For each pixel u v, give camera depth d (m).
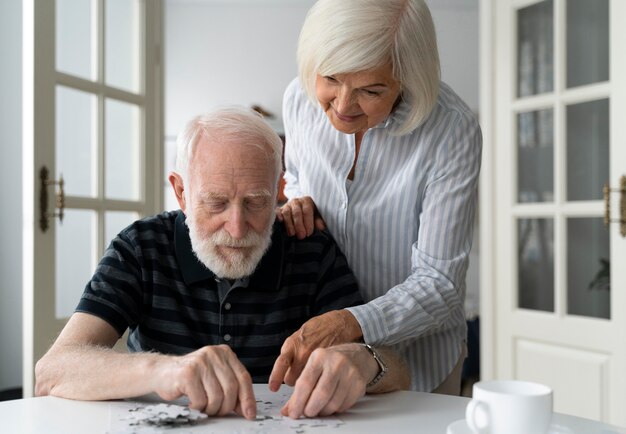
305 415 1.12
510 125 3.24
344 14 1.34
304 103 1.70
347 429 1.07
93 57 2.84
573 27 3.00
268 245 1.49
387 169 1.58
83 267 2.80
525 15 3.19
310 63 1.40
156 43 3.16
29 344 2.59
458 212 1.51
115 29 2.96
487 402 0.90
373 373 1.24
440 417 1.14
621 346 2.81
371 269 1.66
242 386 1.12
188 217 1.45
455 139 1.54
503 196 3.29
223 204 1.39
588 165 2.96
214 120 1.40
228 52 5.93
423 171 1.54
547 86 3.11
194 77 5.92
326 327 1.31
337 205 1.65
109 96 2.90
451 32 5.80
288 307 1.54
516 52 3.23
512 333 3.25
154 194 3.14
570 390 3.02
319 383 1.12
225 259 1.43
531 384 0.95
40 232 2.60
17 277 4.50
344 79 1.37
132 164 3.05
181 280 1.50
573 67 3.01
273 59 5.95
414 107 1.47
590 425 1.10
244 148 1.39
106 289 1.42
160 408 1.11
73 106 2.76
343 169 1.62
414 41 1.39
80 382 1.21
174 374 1.13
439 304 1.45
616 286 2.83
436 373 1.67
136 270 1.47
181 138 1.44
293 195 1.80
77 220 2.77
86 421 1.09
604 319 2.91
